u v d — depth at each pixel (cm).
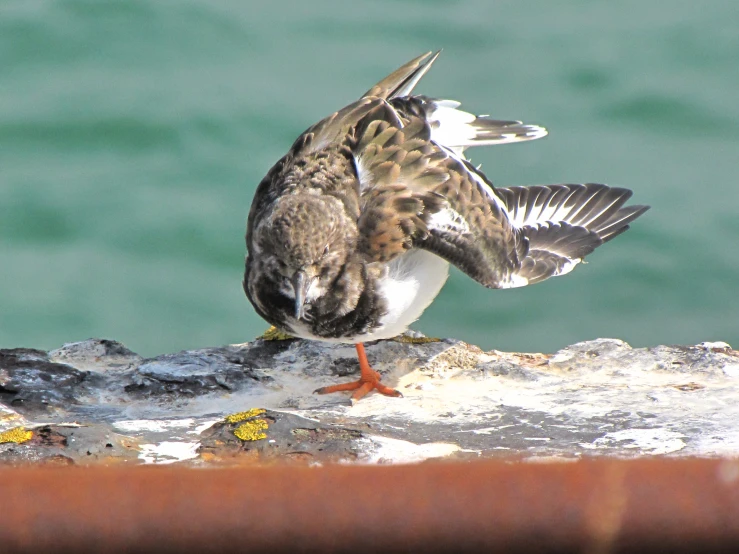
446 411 954
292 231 1046
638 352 1077
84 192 2706
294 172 1118
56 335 2367
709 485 324
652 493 324
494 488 329
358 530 325
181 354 1082
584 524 321
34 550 324
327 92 2983
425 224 1119
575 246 1310
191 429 886
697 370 1034
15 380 1001
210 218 2644
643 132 2902
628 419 907
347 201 1101
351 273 1073
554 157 2777
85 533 326
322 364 1094
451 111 1320
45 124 2834
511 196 1365
